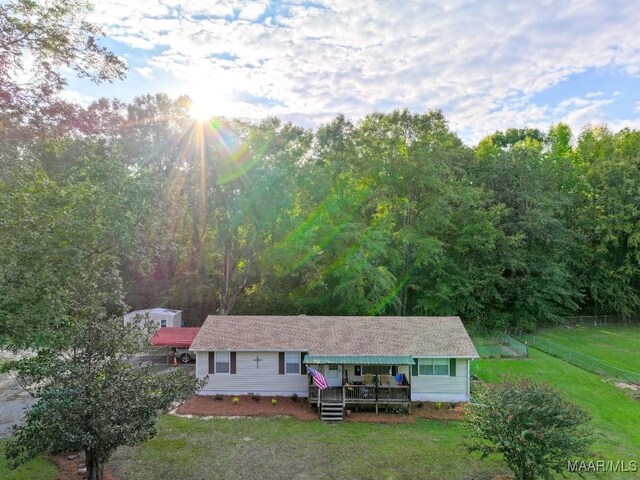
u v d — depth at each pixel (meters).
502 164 40.56
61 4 13.30
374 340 22.36
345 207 34.00
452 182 37.09
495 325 37.28
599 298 41.00
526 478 12.42
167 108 35.78
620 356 30.02
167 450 15.84
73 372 10.99
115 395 10.88
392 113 37.78
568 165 43.00
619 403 20.75
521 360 28.03
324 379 19.84
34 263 13.16
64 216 14.14
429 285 37.44
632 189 39.12
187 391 12.52
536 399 12.58
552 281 37.56
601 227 39.31
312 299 32.84
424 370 21.55
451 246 38.22
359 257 30.66
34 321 12.95
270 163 32.75
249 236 34.66
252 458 15.33
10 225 12.61
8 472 13.68
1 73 12.84
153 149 34.25
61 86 14.30
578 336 36.06
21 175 13.52
